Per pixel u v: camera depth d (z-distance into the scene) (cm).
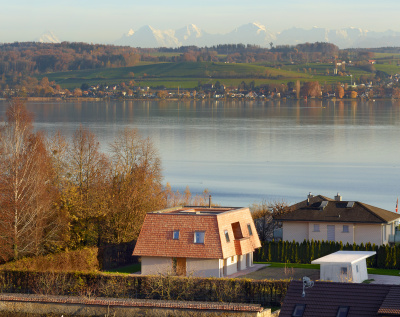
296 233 15588
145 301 9250
